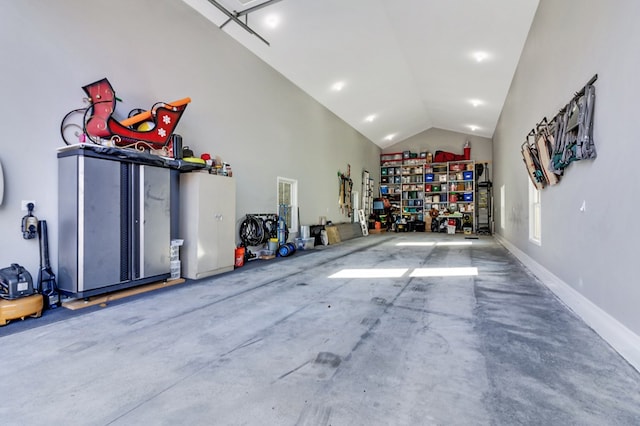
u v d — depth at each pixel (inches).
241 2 204.5
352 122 464.1
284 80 309.0
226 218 208.4
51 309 133.5
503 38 238.1
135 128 167.6
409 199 598.9
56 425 60.8
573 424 59.7
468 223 556.4
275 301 142.6
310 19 236.2
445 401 67.2
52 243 143.1
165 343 98.6
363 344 96.7
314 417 62.2
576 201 129.0
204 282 179.6
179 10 201.6
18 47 132.6
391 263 240.1
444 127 574.2
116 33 167.9
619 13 93.5
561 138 138.5
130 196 156.2
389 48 292.4
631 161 87.0
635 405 65.5
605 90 102.3
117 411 64.9
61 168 142.4
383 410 64.3
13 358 89.1
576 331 106.4
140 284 160.6
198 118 214.7
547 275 170.2
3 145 128.7
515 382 74.7
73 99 150.3
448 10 224.5
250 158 261.0
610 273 99.0
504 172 361.4
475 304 136.9
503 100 354.6
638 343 82.4
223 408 65.4
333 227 384.2
